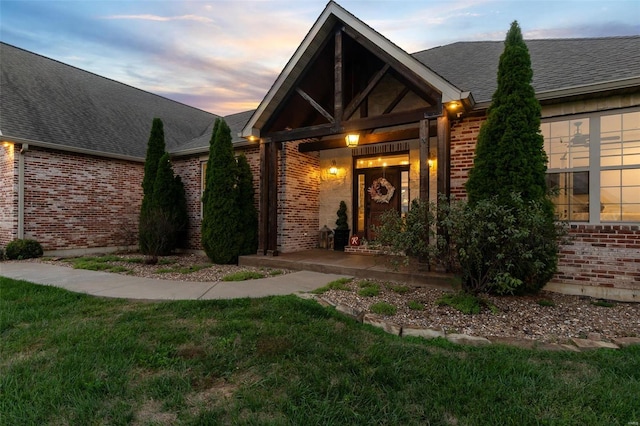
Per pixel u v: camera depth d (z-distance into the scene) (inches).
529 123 196.1
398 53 238.8
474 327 147.6
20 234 354.9
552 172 226.2
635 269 196.7
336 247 363.3
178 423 80.0
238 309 166.4
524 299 191.3
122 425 79.5
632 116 206.5
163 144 413.1
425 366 107.2
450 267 206.8
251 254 324.2
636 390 93.7
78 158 405.1
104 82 576.7
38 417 82.1
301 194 370.3
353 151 374.3
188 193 423.5
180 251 422.6
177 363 109.9
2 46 470.0
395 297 191.6
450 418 82.2
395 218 189.6
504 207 172.7
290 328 138.4
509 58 201.9
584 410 84.7
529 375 102.0
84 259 340.2
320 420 80.6
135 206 464.8
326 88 331.0
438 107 230.2
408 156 350.3
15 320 152.1
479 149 207.8
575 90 205.0
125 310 168.1
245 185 335.9
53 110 428.1
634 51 238.8
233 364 109.3
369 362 110.0
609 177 214.1
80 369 105.2
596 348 123.2
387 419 81.2
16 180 354.6
